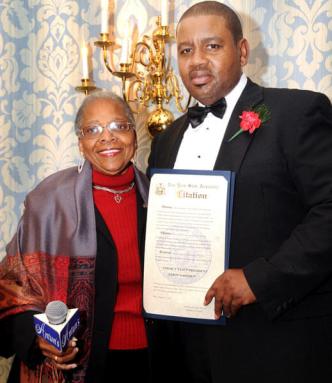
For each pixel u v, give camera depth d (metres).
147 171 2.12
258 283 1.57
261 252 1.67
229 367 1.72
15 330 1.74
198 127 1.91
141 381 1.88
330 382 1.69
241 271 1.61
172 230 1.75
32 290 1.80
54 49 2.61
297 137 1.65
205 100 1.86
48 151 2.64
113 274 1.83
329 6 2.43
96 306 1.81
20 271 1.82
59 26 2.60
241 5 2.50
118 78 2.59
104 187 1.92
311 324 1.69
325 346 1.69
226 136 1.78
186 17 1.81
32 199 1.92
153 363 1.85
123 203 1.92
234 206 1.71
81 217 1.85
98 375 1.79
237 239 1.70
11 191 2.65
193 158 1.88
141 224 1.90
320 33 2.44
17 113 2.63
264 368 1.68
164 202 1.76
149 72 2.50
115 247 1.84
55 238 1.85
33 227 1.87
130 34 2.56
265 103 1.77
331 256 1.56
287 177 1.69
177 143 1.96
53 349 1.61
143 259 1.85
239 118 1.78
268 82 2.51
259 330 1.69
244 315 1.71
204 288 1.71
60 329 1.48
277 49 2.49
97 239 1.85
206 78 1.79
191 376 1.90
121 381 1.85
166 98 2.50
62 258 1.82
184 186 1.74
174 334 1.95
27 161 2.65
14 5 2.61
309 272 1.55
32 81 2.63
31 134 2.64
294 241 1.59
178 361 1.96
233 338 1.72
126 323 1.86
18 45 2.62
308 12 2.45
